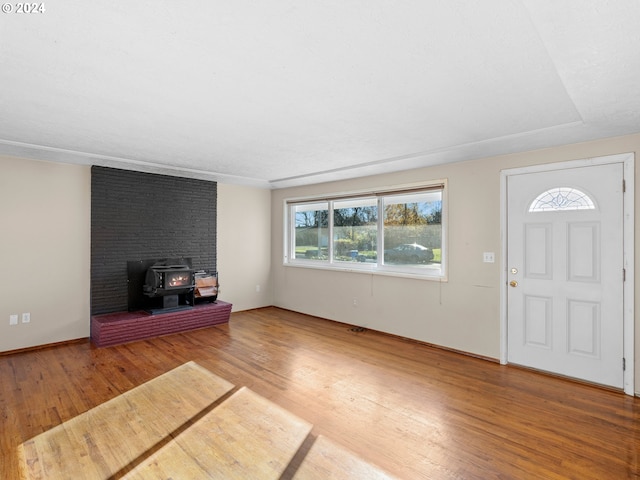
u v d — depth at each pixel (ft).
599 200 9.89
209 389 9.69
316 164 13.82
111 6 4.32
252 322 17.19
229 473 6.28
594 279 9.99
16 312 12.58
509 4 4.24
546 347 10.88
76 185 13.83
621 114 7.80
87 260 14.15
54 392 9.45
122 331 13.50
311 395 9.36
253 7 4.34
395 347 13.43
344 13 4.46
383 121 8.68
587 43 4.80
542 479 6.14
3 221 12.32
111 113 8.21
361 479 6.15
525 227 11.28
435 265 13.75
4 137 10.25
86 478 6.14
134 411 8.46
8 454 6.77
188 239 16.98
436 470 6.39
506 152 11.44
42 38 5.06
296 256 19.97
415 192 14.17
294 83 6.61
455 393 9.52
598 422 8.03
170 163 13.83
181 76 6.32
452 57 5.59
